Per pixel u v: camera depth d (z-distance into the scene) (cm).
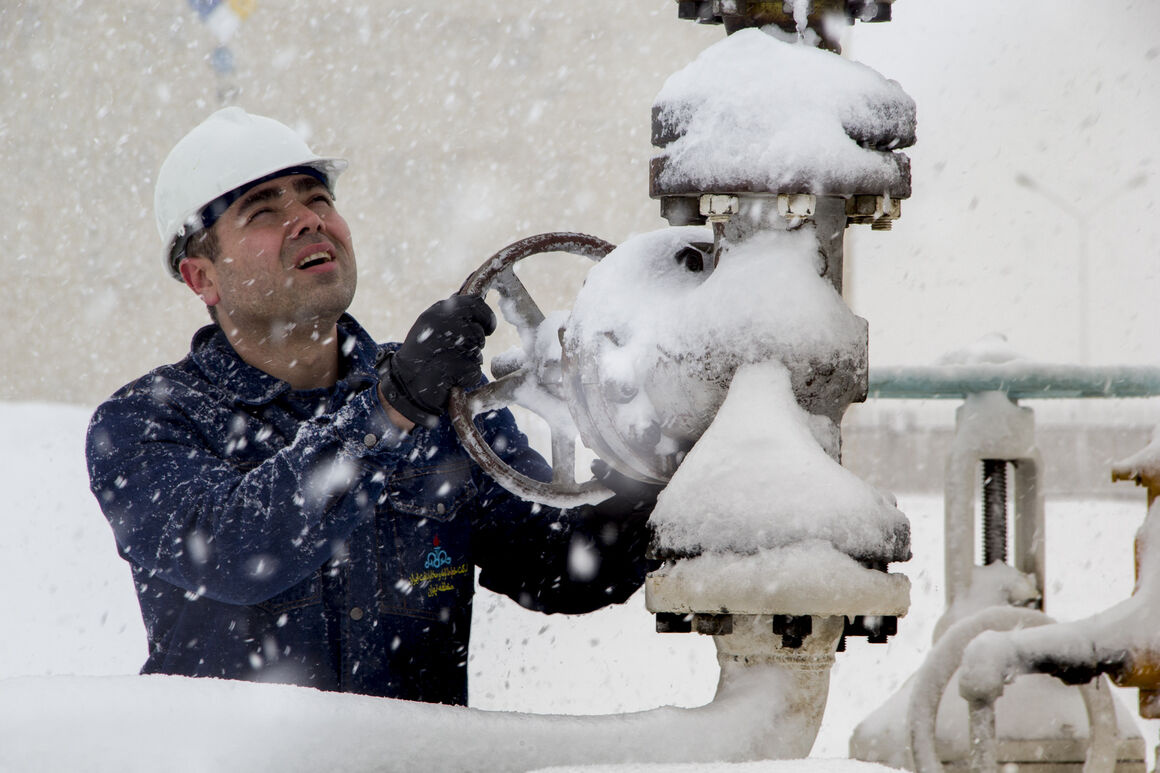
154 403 446
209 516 394
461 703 477
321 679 442
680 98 316
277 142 466
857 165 302
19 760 265
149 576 454
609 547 469
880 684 855
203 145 466
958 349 482
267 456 450
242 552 384
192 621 444
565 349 340
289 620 441
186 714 274
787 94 303
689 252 345
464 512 480
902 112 315
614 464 349
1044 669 374
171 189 471
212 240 461
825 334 304
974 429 468
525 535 486
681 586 292
